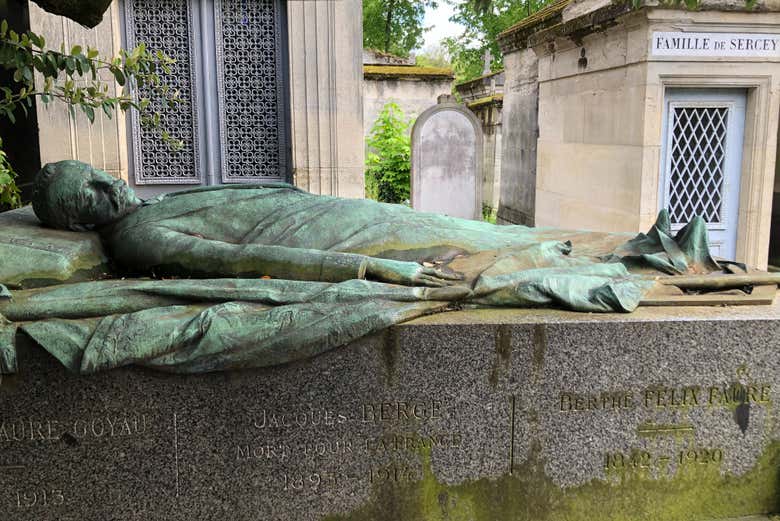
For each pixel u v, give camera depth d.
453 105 9.19
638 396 2.61
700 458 2.69
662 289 2.77
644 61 5.90
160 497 2.47
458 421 2.55
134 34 6.56
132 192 3.10
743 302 2.76
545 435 2.60
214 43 6.70
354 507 2.56
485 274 2.75
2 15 5.33
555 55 7.67
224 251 2.77
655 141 6.02
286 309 2.45
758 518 2.72
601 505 2.67
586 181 7.06
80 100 3.72
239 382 2.45
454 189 9.34
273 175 6.98
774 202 6.86
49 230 2.96
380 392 2.51
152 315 2.43
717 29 5.89
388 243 3.00
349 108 6.77
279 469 2.51
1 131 5.49
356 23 6.62
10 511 2.41
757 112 6.14
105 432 2.42
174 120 6.78
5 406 2.36
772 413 2.69
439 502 2.59
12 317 2.40
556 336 2.54
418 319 2.53
